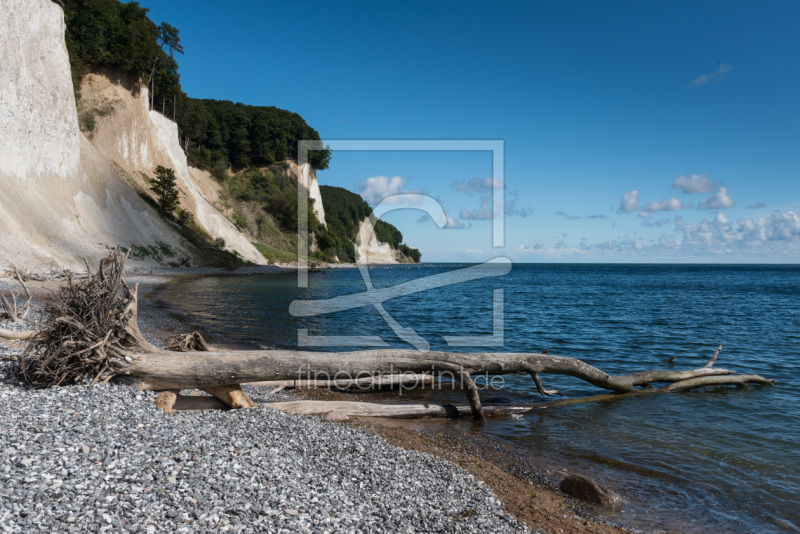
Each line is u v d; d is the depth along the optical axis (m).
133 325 8.05
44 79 42.91
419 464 7.47
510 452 8.51
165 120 81.56
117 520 4.13
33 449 5.14
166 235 60.59
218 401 8.70
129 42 68.50
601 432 9.55
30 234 35.81
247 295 37.03
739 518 6.29
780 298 45.28
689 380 12.97
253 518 4.59
